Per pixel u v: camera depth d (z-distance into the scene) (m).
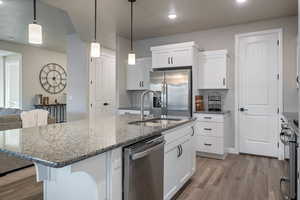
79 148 1.29
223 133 3.84
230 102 4.34
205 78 4.34
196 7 3.43
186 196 2.45
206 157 4.00
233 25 4.28
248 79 4.18
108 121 2.55
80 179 1.47
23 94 6.90
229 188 2.66
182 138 2.50
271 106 3.98
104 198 1.38
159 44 5.12
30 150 1.25
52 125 2.24
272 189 2.62
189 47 4.21
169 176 2.16
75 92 5.36
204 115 4.00
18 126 3.36
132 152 1.52
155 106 4.33
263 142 4.06
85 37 4.92
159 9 3.48
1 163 2.97
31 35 2.01
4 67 7.32
